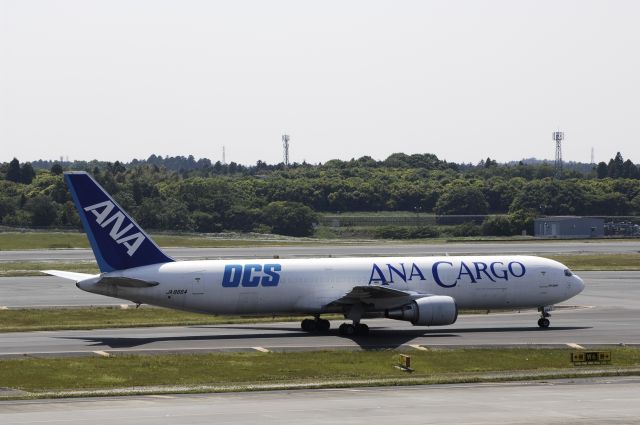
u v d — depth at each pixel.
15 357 187.38
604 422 124.38
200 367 177.75
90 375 169.12
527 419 126.50
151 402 142.25
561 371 174.88
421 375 172.00
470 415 129.50
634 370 174.75
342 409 134.62
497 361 187.62
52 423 124.50
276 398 145.62
